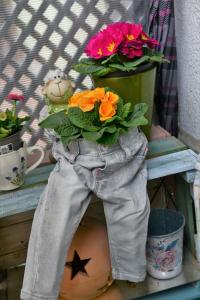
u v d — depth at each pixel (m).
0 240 1.19
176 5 1.13
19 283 1.16
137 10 1.22
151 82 1.04
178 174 1.10
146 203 0.92
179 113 1.25
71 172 0.92
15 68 1.18
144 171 0.98
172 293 1.07
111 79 0.99
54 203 0.90
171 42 1.18
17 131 0.96
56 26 1.18
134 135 0.94
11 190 1.00
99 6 1.19
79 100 0.92
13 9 1.13
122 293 1.06
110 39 0.99
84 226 1.06
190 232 1.11
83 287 1.00
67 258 1.01
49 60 1.20
